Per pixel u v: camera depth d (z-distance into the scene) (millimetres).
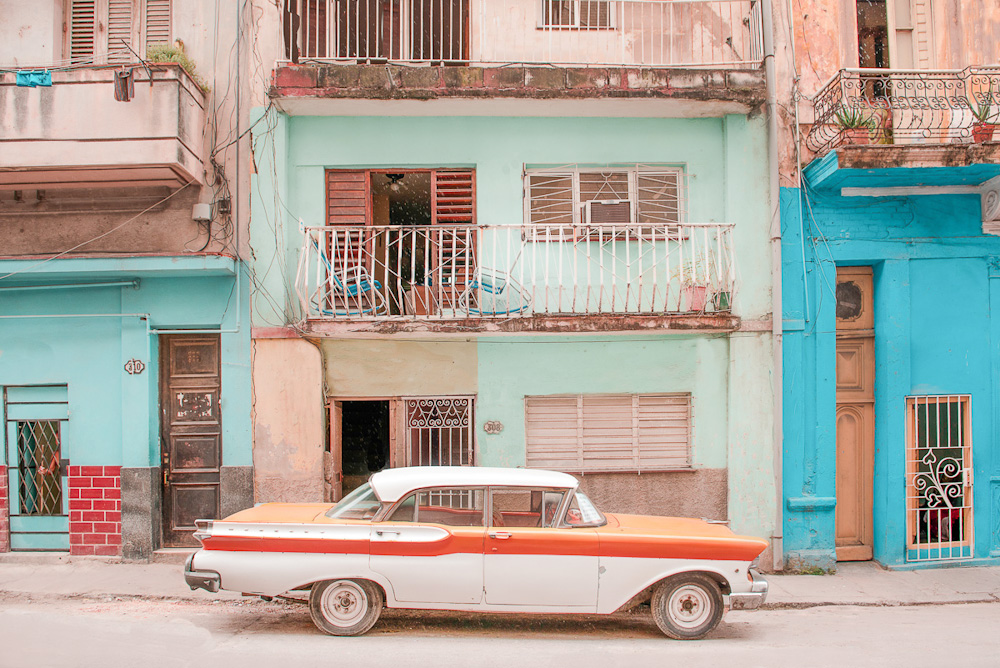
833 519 7934
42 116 7277
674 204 8320
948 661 5062
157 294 7926
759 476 7941
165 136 7242
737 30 8398
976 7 8320
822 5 8172
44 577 7254
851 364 8344
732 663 4965
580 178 8289
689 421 8133
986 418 8133
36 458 8117
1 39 8125
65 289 7992
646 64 8086
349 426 8797
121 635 5488
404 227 7539
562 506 5539
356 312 7875
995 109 7805
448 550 5297
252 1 8016
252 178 7887
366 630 5402
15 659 4914
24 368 8023
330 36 8234
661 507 8031
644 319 7680
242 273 7883
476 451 8008
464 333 7633
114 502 7926
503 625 5883
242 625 5781
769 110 8000
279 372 7809
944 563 8047
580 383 8062
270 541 5277
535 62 7883
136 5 8250
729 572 5441
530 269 8141
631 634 5715
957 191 8094
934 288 8125
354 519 5480
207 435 8055
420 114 8094
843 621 6289
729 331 7992
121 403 7934
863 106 7582
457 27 8469
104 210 8000
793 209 8031
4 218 8008
